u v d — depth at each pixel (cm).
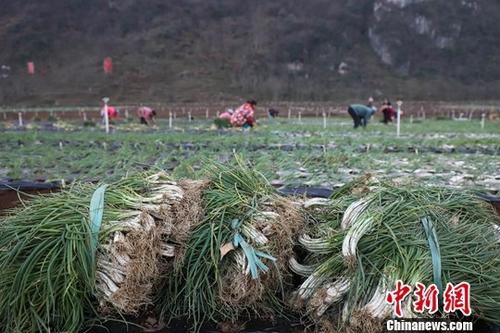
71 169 644
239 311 306
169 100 4197
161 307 311
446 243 286
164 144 935
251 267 280
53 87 4353
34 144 990
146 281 285
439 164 698
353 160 699
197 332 296
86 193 311
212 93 4388
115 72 4669
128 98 4219
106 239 273
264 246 293
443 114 3394
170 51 5159
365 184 359
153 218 292
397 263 276
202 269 292
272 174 566
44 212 292
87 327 294
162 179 327
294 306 301
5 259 278
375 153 839
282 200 327
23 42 5006
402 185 341
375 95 4594
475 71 5188
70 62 4894
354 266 279
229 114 1744
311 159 702
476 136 1334
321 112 3481
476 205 333
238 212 308
